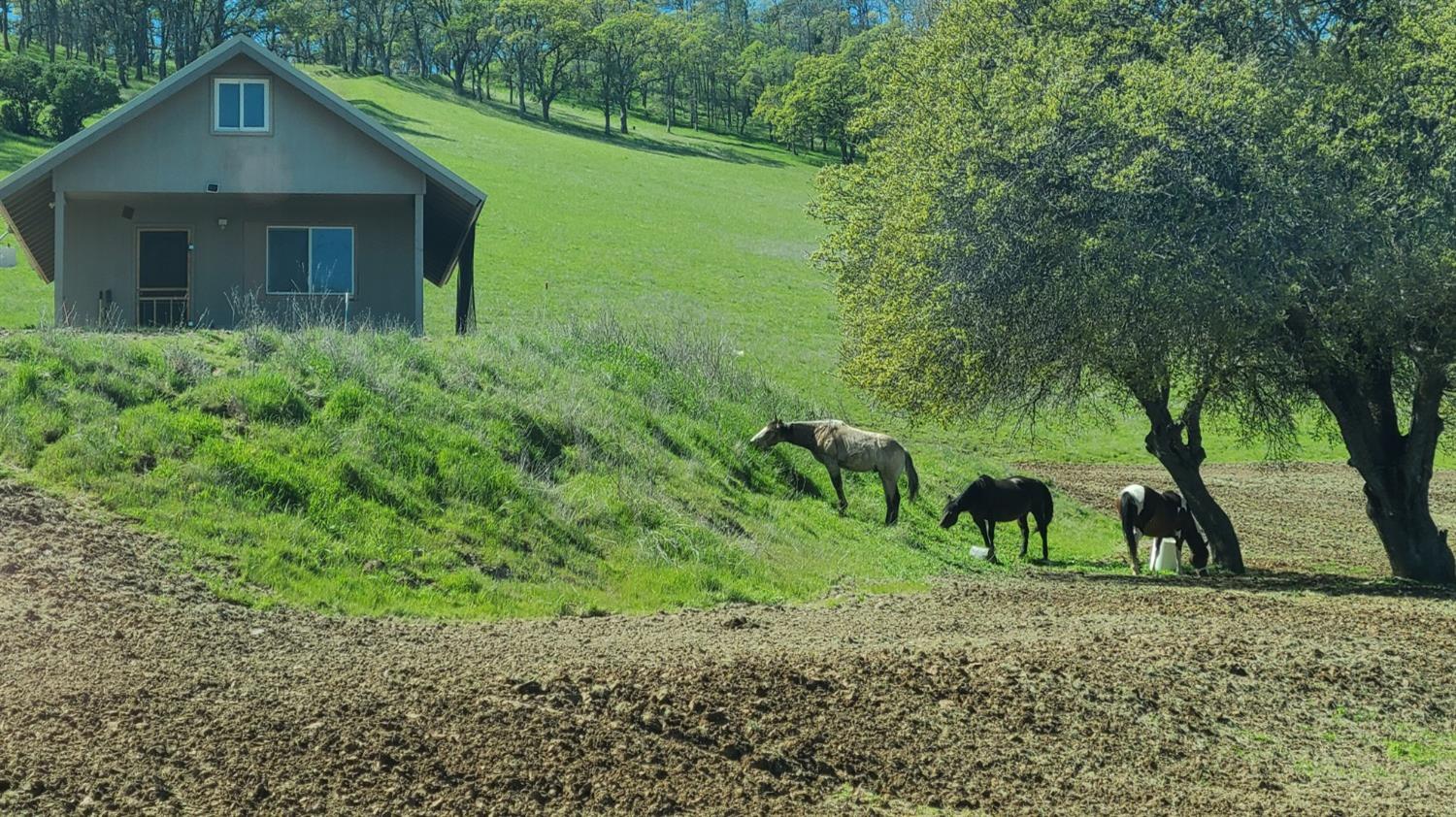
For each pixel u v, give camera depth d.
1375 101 17.09
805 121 126.25
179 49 116.50
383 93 113.88
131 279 25.52
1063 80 16.97
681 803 7.00
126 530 11.43
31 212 25.92
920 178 17.66
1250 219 16.30
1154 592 15.97
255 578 11.26
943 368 17.83
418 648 9.95
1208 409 21.34
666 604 13.28
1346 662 11.38
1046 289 16.70
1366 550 23.42
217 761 6.77
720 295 52.25
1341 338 17.20
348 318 25.83
